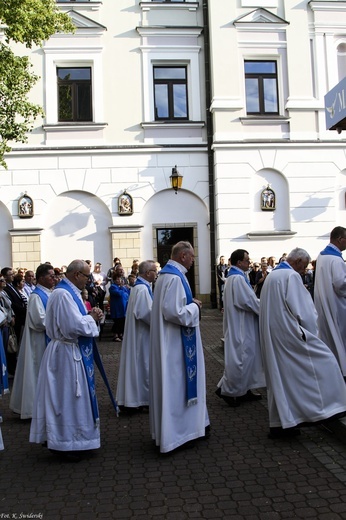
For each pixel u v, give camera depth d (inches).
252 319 264.1
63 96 652.1
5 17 389.1
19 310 348.5
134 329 258.1
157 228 651.5
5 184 629.9
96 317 201.3
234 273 266.8
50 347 196.4
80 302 200.1
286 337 198.7
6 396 304.7
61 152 634.2
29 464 191.2
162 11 662.5
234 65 654.5
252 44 660.1
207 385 304.5
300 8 666.8
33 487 169.3
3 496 163.0
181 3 663.8
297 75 665.0
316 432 213.2
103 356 406.3
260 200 652.7
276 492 158.6
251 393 273.7
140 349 257.6
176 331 200.1
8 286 349.1
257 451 193.9
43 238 634.2
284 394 199.3
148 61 654.5
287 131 661.3
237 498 155.6
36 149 631.8
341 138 662.5
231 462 184.2
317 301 249.1
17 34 396.2
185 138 658.8
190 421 200.1
